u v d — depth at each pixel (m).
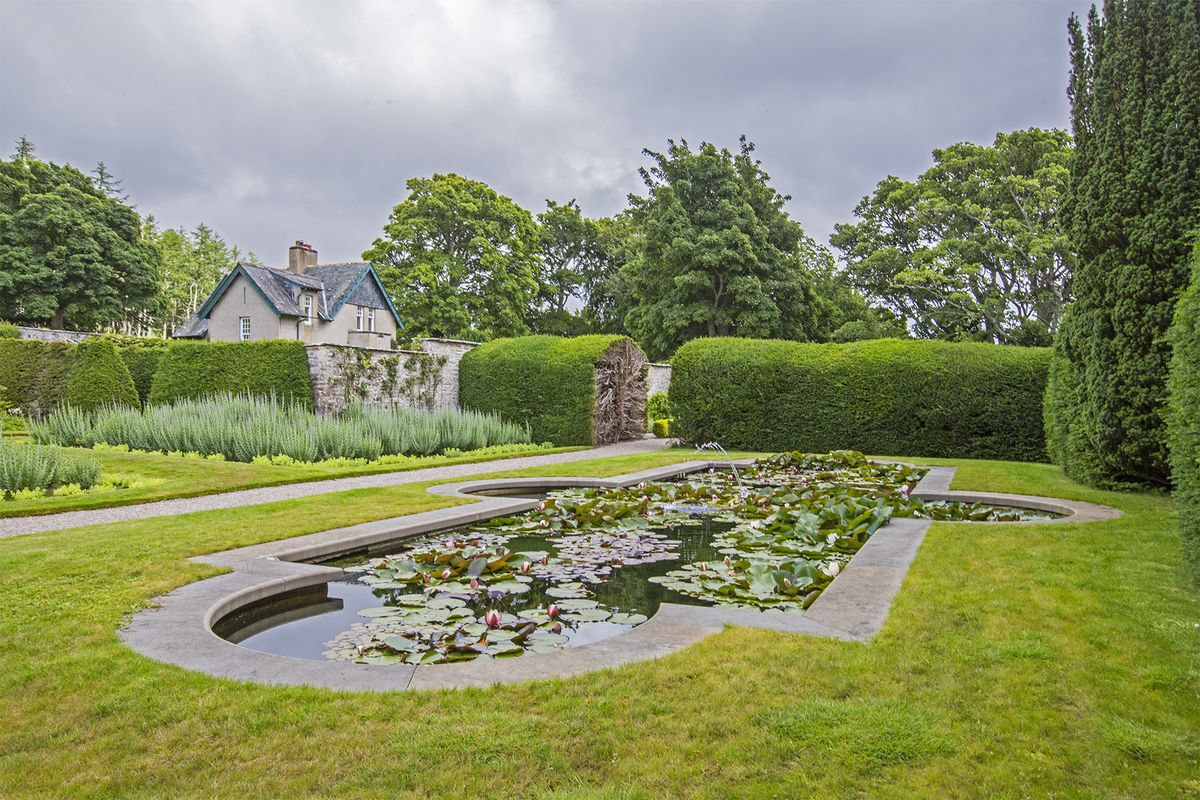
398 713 2.36
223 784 1.96
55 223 32.19
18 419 16.72
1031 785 1.92
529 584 4.32
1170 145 6.73
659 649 2.95
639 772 2.01
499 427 15.77
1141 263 6.98
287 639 3.42
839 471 10.37
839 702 2.42
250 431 11.72
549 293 38.75
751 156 29.28
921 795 1.89
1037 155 23.69
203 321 30.28
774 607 3.80
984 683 2.57
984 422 12.86
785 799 1.88
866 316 28.55
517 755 2.09
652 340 29.55
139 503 7.23
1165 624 3.18
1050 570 4.20
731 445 14.83
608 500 7.32
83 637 3.10
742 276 26.73
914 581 4.02
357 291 30.50
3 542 5.04
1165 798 1.85
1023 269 22.66
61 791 1.93
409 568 4.61
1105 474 7.99
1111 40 7.31
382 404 16.09
